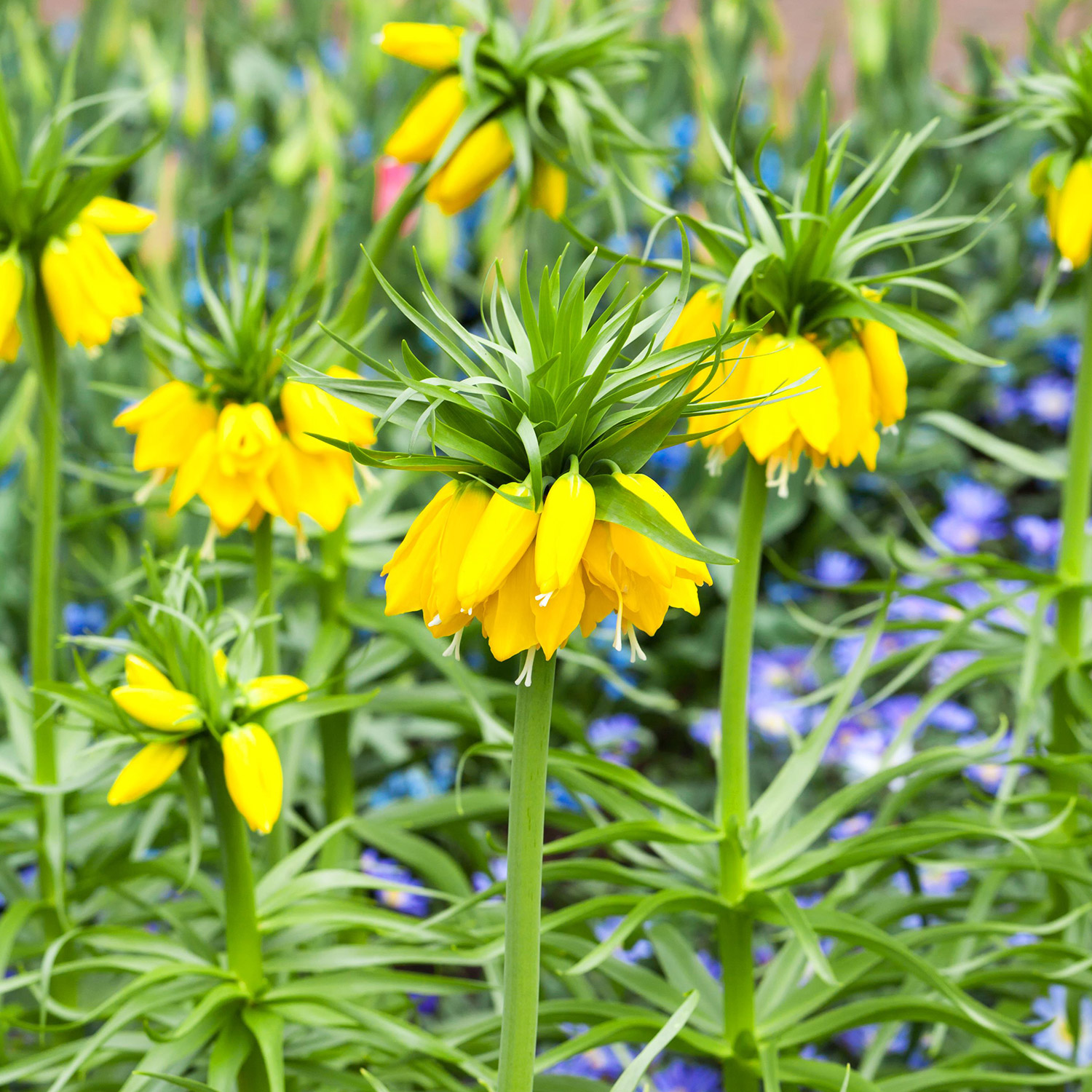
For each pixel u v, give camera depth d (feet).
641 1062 5.44
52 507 6.29
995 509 9.15
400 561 5.35
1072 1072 6.02
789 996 6.31
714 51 10.48
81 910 6.63
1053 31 10.53
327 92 9.39
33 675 6.35
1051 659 6.48
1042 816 6.77
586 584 5.29
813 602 9.21
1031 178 6.40
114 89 10.91
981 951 6.77
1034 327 10.24
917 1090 6.16
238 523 6.09
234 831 5.87
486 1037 6.36
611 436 5.24
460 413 5.23
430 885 7.36
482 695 6.72
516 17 14.23
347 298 6.66
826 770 7.88
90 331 6.14
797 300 5.81
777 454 5.87
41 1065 6.08
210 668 5.71
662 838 6.01
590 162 6.51
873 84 10.42
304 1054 6.17
